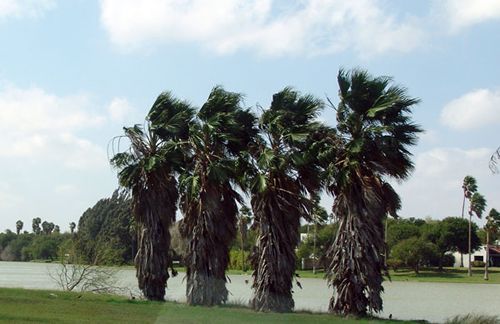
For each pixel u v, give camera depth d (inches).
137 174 1217.4
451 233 4153.5
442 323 1011.3
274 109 1135.6
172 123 1222.3
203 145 1157.1
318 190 1109.1
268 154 1080.8
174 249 1275.8
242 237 2215.8
